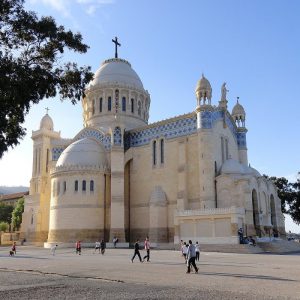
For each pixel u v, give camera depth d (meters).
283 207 96.56
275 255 45.12
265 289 18.95
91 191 70.69
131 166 75.50
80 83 27.28
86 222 69.06
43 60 25.56
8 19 23.86
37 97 24.67
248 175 64.88
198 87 67.50
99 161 73.56
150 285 20.52
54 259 42.47
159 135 72.31
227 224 54.47
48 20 24.98
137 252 37.09
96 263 35.66
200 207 63.16
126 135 77.50
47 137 93.94
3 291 18.89
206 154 64.44
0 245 91.50
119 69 88.19
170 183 68.56
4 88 22.42
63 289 19.34
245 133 79.81
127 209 73.50
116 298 16.55
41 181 88.12
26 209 89.69
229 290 18.66
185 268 30.02
